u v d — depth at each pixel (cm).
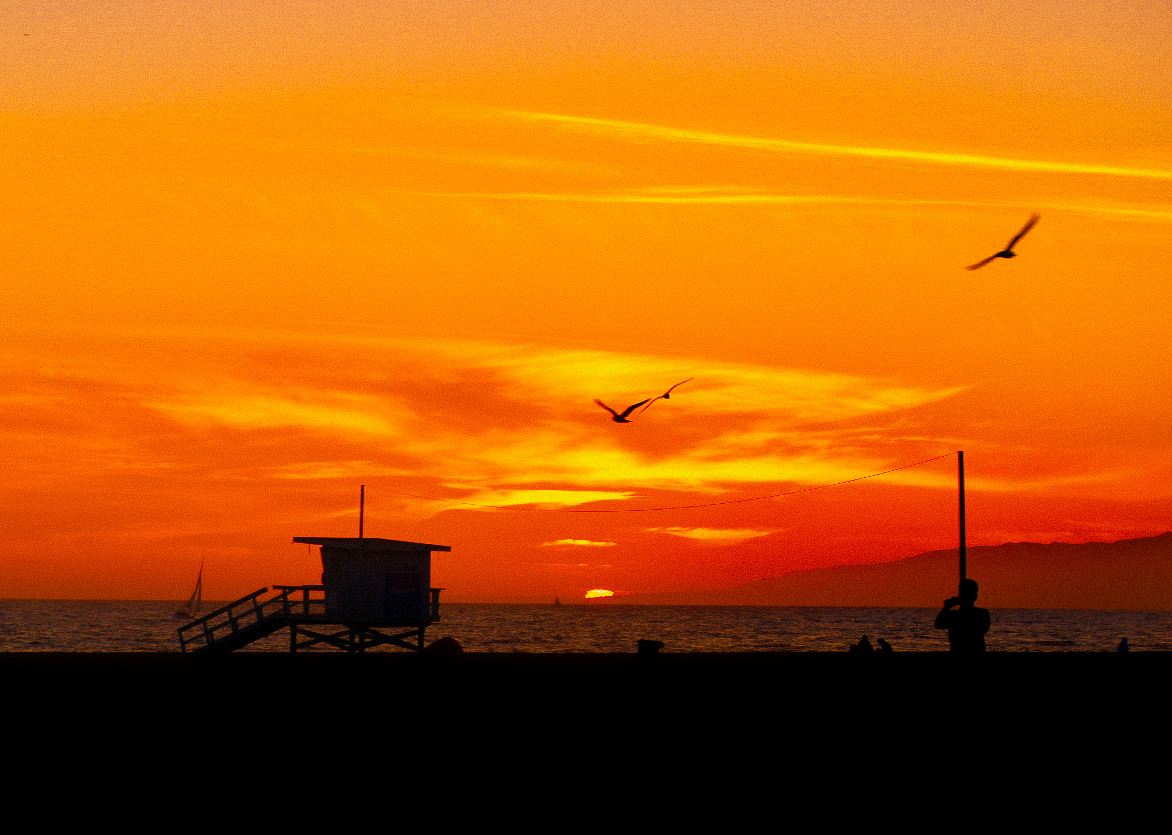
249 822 1836
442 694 3556
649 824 1827
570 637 15725
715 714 3105
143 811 1908
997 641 15975
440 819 1858
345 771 2252
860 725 2881
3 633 15788
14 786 2098
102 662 4897
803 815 1884
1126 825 1819
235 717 3005
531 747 2544
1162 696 3606
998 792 2066
